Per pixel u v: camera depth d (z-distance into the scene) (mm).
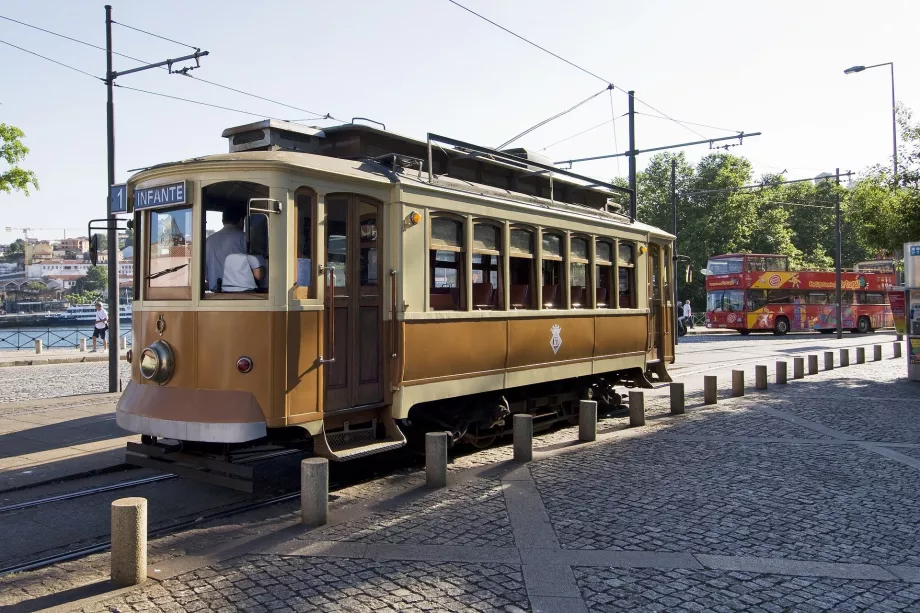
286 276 6727
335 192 7270
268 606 4645
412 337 7969
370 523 6434
